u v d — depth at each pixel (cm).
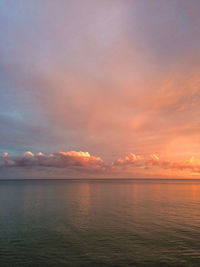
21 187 13600
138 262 1831
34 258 1925
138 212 4122
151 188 12456
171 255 1970
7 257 1948
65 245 2256
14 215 3831
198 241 2361
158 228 2922
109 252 2050
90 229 2878
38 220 3425
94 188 12438
